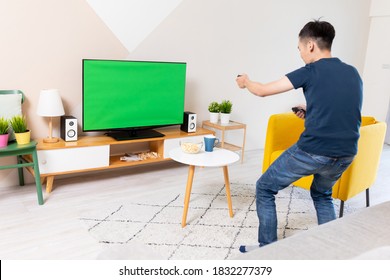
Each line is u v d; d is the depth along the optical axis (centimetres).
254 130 465
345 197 252
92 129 314
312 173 194
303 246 101
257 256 96
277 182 197
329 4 497
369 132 249
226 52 412
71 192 296
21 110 288
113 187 312
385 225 116
